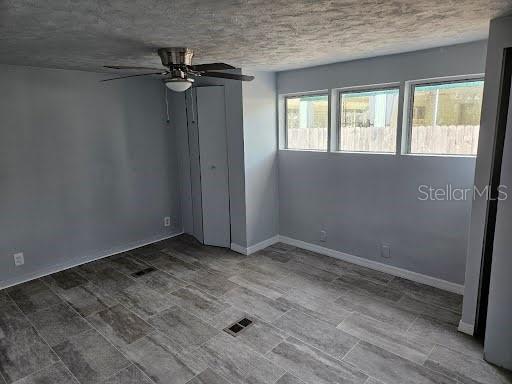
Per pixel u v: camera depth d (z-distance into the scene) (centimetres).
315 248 438
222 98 416
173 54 270
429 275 344
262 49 287
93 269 399
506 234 218
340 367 235
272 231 467
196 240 491
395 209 357
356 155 377
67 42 247
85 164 407
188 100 454
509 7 193
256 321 290
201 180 454
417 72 317
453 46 293
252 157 420
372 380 223
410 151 345
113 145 429
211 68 263
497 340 231
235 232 445
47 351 256
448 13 202
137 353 253
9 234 358
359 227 390
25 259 371
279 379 225
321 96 406
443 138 323
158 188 485
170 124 486
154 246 470
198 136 444
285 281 361
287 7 181
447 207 321
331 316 295
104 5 170
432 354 246
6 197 352
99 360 246
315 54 318
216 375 230
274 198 461
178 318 296
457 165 309
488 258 250
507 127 210
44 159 374
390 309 304
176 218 513
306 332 274
